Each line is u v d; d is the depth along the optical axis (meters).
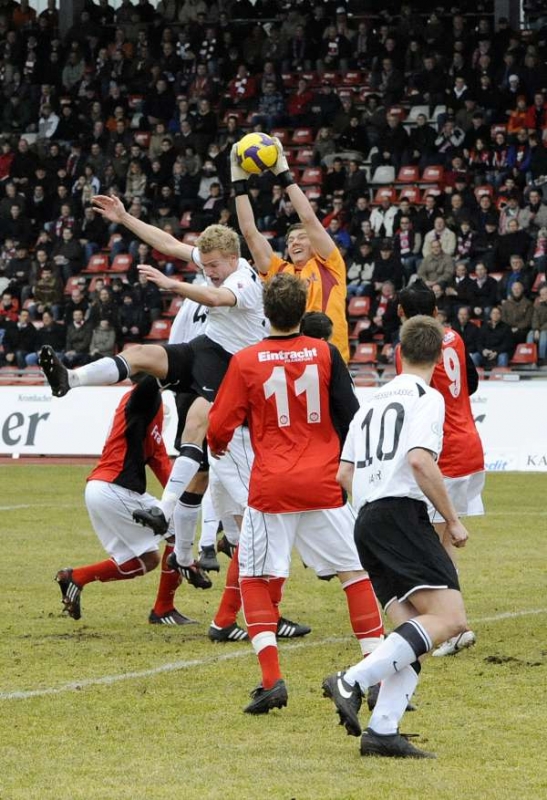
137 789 11.60
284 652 17.92
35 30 73.94
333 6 72.38
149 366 18.83
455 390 18.86
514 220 56.16
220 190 62.31
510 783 11.76
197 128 66.56
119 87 71.50
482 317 52.91
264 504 14.57
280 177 19.25
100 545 28.75
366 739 12.72
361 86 69.19
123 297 58.56
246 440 19.02
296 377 14.69
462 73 64.69
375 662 12.44
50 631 19.48
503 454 45.44
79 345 57.06
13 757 12.69
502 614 20.55
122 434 19.27
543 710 14.48
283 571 14.60
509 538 29.95
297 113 67.50
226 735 13.55
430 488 12.59
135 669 16.77
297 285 14.81
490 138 62.59
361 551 13.25
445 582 12.77
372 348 54.66
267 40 71.12
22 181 66.19
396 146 63.50
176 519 19.45
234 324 19.20
